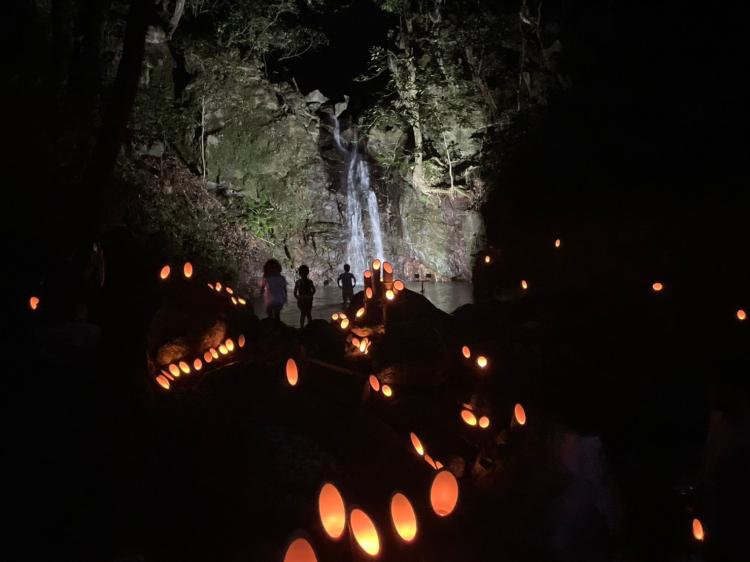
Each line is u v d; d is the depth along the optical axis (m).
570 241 15.31
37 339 4.25
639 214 13.68
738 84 13.56
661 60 15.37
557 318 8.23
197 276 5.03
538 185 18.23
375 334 5.95
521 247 17.66
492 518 2.84
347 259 26.67
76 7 13.49
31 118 11.57
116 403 3.27
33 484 2.87
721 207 12.18
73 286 5.78
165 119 21.84
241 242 21.59
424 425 4.58
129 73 7.39
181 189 20.39
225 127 24.06
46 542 2.72
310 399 4.10
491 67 24.95
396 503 2.00
